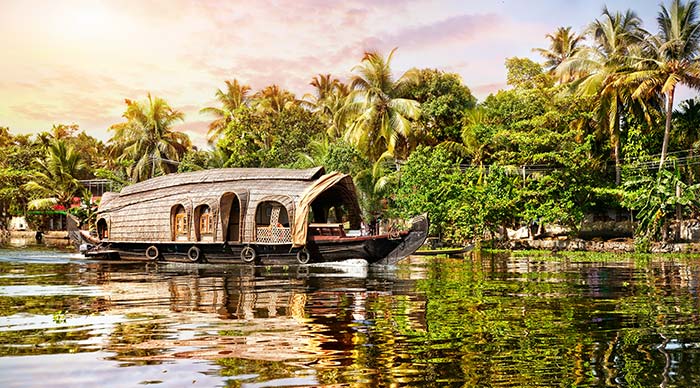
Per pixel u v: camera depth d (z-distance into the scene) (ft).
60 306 26.96
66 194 147.23
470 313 25.04
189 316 24.08
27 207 151.84
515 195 88.79
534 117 94.22
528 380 14.87
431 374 15.37
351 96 115.03
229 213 56.34
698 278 41.11
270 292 32.76
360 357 17.06
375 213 92.89
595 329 21.36
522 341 19.29
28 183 144.66
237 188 55.88
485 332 20.75
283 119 118.73
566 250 86.74
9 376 15.16
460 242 89.40
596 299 29.71
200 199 56.80
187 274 44.68
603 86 94.68
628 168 94.53
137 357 17.08
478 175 93.76
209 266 53.57
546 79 115.44
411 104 108.78
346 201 60.75
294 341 19.24
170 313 24.95
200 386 14.29
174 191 59.21
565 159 86.89
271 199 54.44
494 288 34.76
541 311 25.57
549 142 89.30
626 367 16.07
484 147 104.27
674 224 91.45
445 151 98.58
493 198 86.48
